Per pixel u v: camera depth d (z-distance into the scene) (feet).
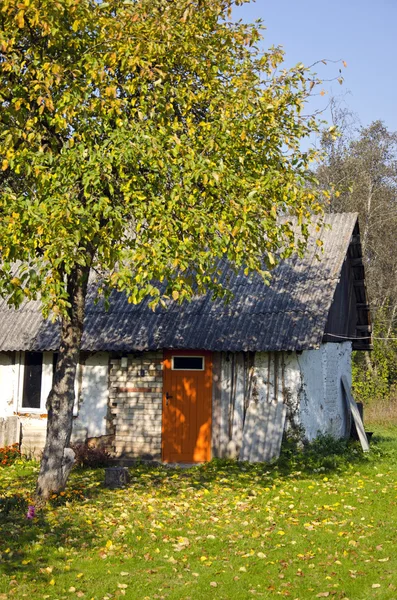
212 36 38.04
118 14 35.47
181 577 25.66
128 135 33.12
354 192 116.57
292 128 38.01
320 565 26.84
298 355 52.29
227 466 50.49
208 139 35.04
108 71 35.17
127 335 54.44
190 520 33.32
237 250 32.96
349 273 65.26
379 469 47.24
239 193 34.35
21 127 34.04
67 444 37.73
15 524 31.78
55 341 56.54
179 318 54.90
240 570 26.30
